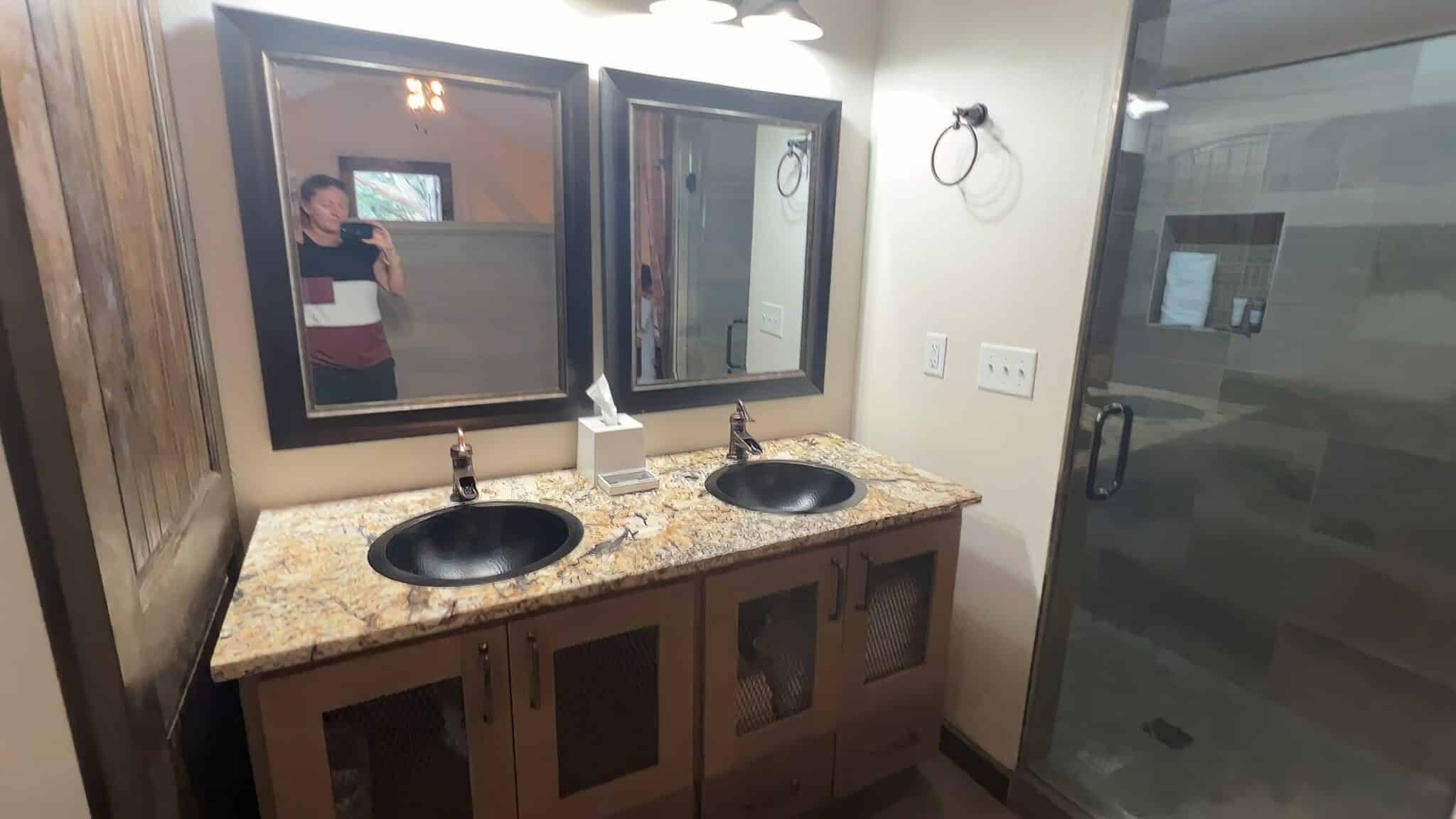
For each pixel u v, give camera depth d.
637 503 1.54
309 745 1.04
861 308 2.16
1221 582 1.64
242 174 1.33
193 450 1.20
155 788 0.86
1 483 0.68
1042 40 1.55
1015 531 1.75
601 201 1.69
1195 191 1.50
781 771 1.54
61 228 0.73
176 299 1.17
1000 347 1.73
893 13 1.93
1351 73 1.26
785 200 1.93
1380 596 1.40
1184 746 1.75
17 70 0.66
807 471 1.83
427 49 1.43
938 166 1.84
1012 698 1.81
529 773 1.22
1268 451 1.51
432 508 1.48
